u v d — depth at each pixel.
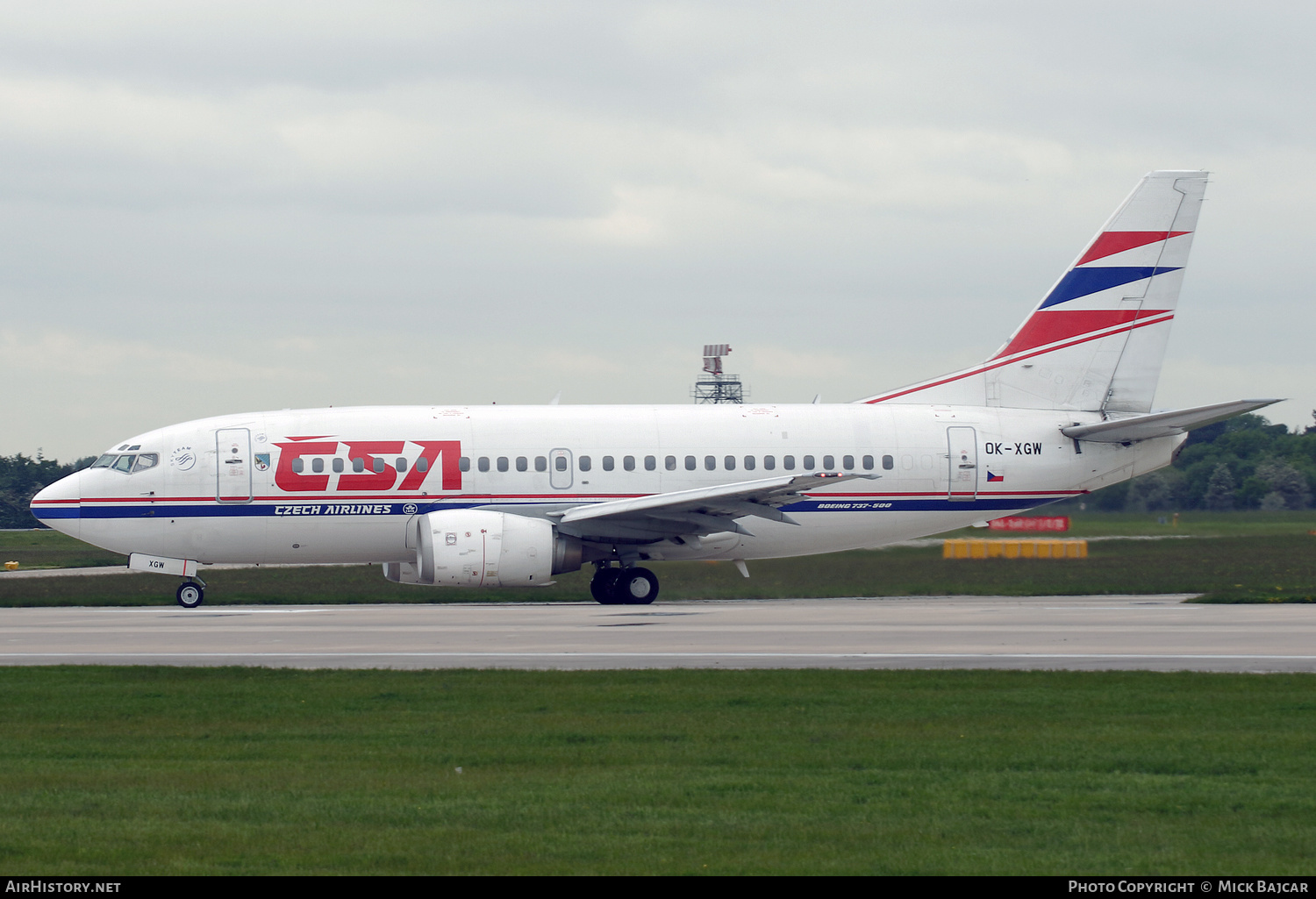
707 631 69.56
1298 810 30.38
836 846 27.28
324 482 91.19
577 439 94.56
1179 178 101.75
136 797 31.67
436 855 26.69
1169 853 26.86
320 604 96.00
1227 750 37.22
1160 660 56.75
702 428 96.56
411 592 106.12
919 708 44.50
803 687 48.97
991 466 98.69
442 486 92.25
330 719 42.72
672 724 41.44
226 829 28.78
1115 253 101.94
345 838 28.02
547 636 67.50
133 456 91.12
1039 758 36.09
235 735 40.03
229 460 90.81
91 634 69.56
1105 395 102.19
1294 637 65.94
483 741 38.84
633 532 92.12
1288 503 166.38
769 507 91.06
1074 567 123.94
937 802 31.11
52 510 89.62
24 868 25.89
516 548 88.12
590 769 34.94
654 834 28.27
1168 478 168.25
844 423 98.19
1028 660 56.91
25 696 47.41
